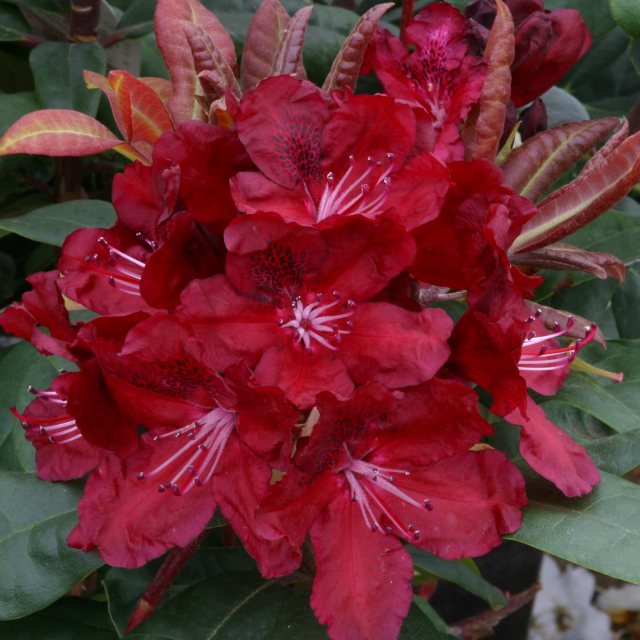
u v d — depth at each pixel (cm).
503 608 75
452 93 48
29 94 60
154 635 46
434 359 40
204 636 46
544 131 48
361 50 43
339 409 39
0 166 58
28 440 47
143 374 40
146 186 43
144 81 48
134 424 41
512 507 42
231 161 41
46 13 63
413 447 41
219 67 44
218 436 42
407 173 42
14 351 53
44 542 45
